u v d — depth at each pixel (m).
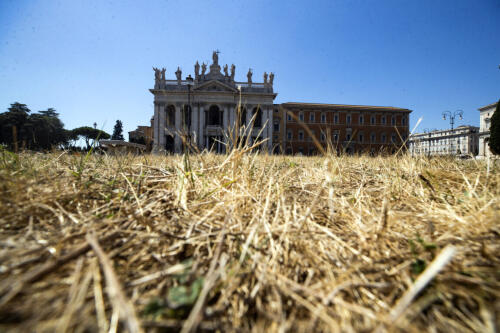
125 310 0.46
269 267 0.77
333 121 44.72
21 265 0.65
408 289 0.67
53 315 0.53
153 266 0.77
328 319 0.55
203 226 1.05
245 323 0.60
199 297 0.61
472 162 2.92
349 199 1.64
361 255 0.86
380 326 0.54
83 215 1.08
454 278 0.68
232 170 1.70
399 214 1.26
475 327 0.56
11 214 1.00
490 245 0.84
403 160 2.51
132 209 1.18
